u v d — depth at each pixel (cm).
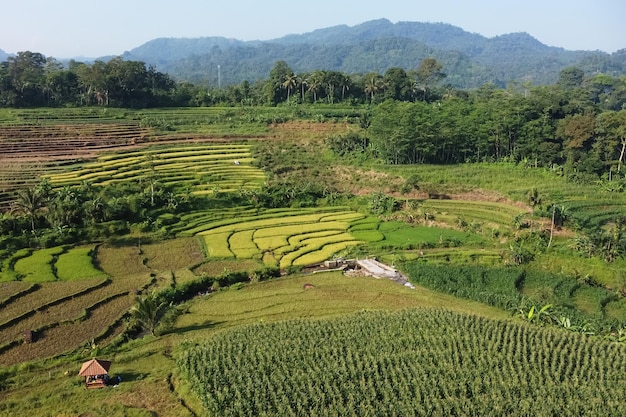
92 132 16075
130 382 5581
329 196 13200
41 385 5528
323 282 8738
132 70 19788
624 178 13412
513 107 15500
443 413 5031
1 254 9044
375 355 6000
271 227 11362
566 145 14750
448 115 15838
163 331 6838
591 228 10519
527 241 10169
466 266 9325
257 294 8125
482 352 6022
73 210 10400
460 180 13788
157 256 9706
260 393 5253
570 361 5875
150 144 15675
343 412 4984
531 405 5150
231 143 16438
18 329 6719
